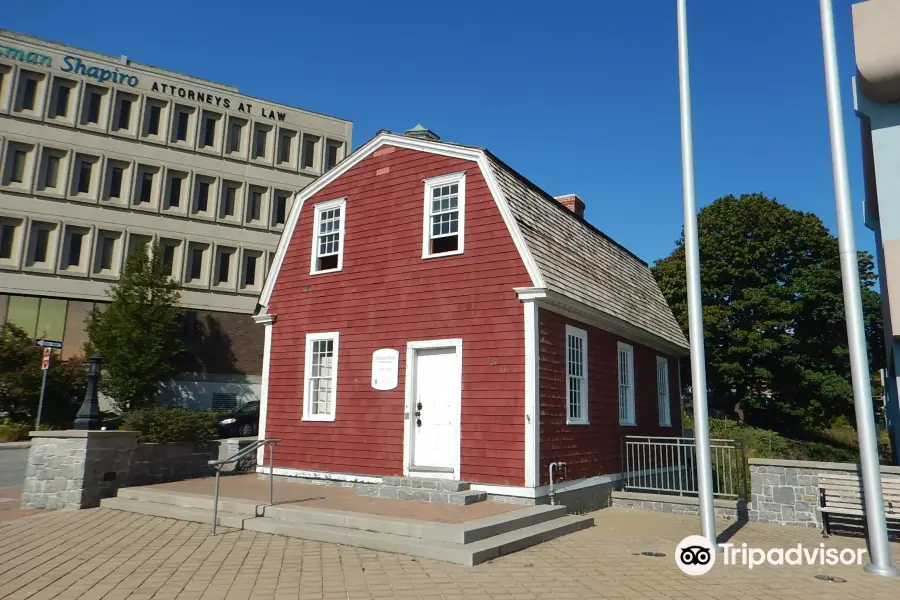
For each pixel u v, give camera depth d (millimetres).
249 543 8352
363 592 6184
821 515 10516
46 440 11344
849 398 29656
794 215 32375
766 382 31938
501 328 11469
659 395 17578
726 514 11570
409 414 12156
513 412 11016
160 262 29094
